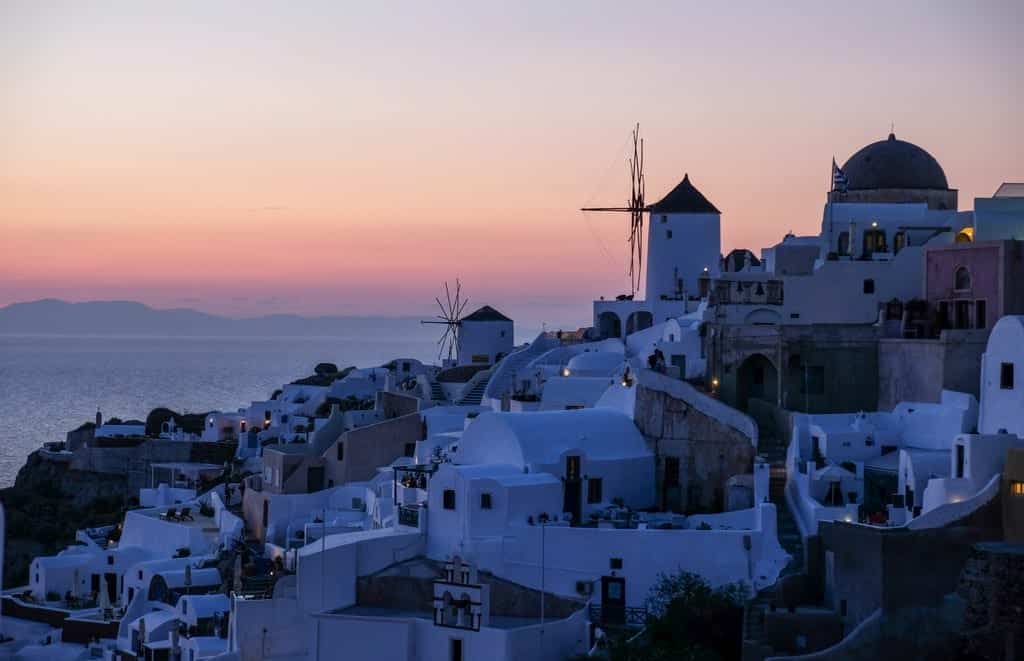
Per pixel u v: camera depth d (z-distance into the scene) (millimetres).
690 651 57125
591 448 73875
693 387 76375
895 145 96938
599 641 62000
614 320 115812
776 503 70000
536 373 102312
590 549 66188
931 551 55625
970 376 71812
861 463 69688
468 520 68625
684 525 68938
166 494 114375
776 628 56344
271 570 81438
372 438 96750
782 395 78438
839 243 88812
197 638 75188
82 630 87188
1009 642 53125
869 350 78062
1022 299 71562
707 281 111625
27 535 120000
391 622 65812
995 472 59312
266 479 99438
